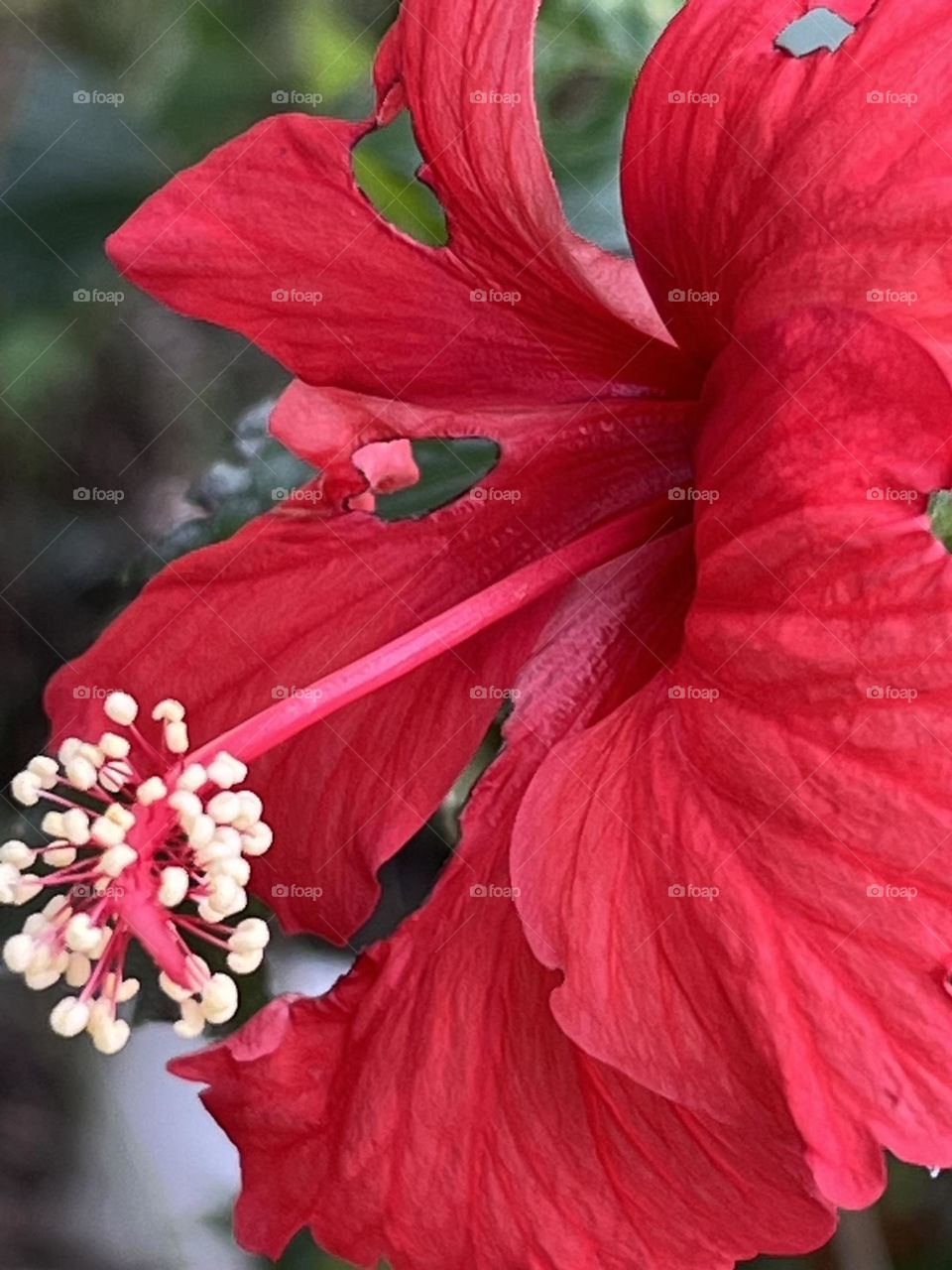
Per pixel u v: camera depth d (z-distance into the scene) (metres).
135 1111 0.26
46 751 0.20
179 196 0.19
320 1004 0.18
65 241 0.24
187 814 0.16
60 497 0.25
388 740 0.19
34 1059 0.26
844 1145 0.14
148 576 0.22
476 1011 0.17
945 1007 0.14
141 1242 0.26
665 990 0.15
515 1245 0.17
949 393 0.14
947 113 0.14
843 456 0.14
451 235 0.18
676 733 0.16
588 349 0.19
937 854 0.14
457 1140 0.17
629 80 0.23
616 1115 0.17
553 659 0.18
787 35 0.17
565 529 0.19
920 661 0.14
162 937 0.15
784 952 0.15
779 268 0.15
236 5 0.24
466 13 0.17
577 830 0.16
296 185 0.18
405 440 0.20
